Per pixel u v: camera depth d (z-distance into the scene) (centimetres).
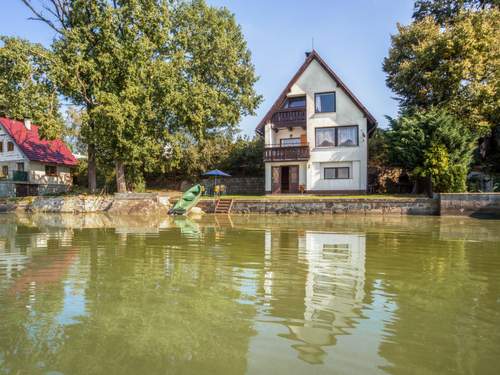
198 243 934
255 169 3469
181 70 2686
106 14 2284
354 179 2689
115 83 2441
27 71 2155
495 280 542
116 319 379
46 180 3756
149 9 2412
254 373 269
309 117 2772
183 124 2608
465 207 1875
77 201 2552
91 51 2450
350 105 2703
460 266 641
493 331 347
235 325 363
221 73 2977
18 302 437
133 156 2395
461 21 2395
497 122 2427
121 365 282
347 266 642
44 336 336
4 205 2666
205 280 542
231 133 3797
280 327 358
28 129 3891
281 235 1106
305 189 2797
